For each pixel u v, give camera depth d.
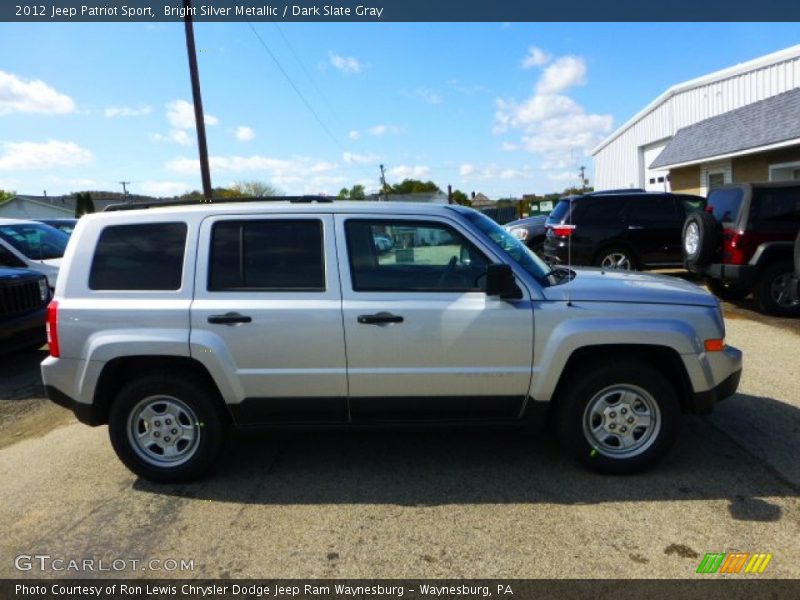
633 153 25.92
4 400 5.98
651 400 3.74
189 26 17.08
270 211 3.85
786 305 8.42
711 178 18.36
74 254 3.88
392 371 3.72
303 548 3.14
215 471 4.09
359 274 3.79
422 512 3.47
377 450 4.38
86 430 5.04
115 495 3.81
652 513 3.37
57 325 3.79
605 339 3.64
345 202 3.97
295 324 3.69
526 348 3.70
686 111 21.62
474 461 4.14
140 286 3.81
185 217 3.87
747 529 3.18
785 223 8.25
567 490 3.67
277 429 3.87
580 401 3.75
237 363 3.72
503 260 3.79
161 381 3.80
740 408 4.94
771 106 15.45
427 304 3.71
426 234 3.83
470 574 2.88
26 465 4.34
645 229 11.39
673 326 3.66
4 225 9.62
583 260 11.53
